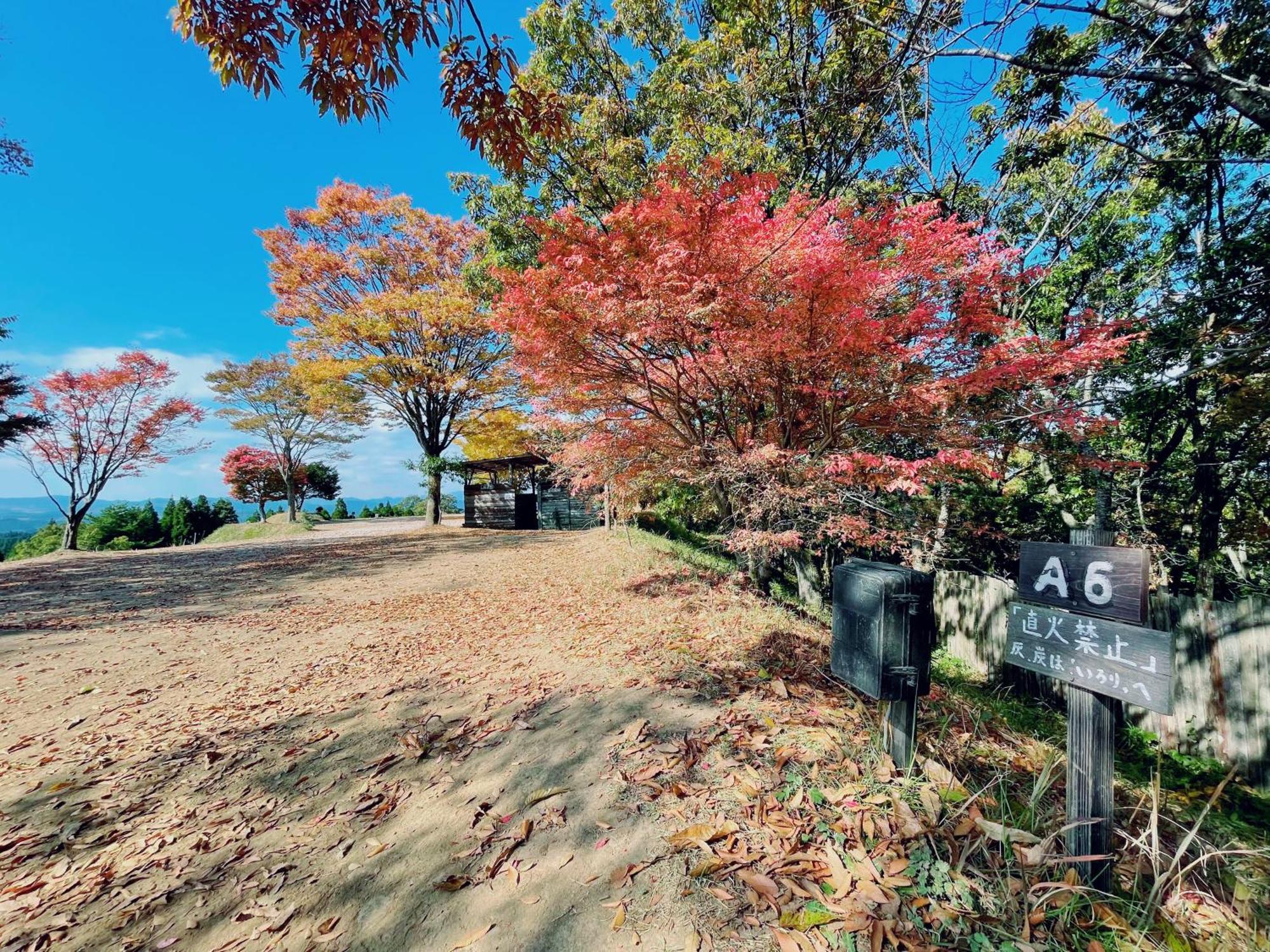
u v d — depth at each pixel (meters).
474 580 8.49
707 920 1.75
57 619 6.50
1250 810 3.74
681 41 8.78
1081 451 5.47
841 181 8.22
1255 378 5.83
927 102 7.55
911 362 5.07
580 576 8.12
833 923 1.68
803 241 4.47
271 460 26.59
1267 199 6.49
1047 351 4.70
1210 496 7.21
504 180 9.97
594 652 4.55
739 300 4.33
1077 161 7.95
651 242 4.29
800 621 5.42
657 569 7.91
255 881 2.16
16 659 5.08
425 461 16.83
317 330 14.29
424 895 2.02
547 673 4.17
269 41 2.32
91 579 9.12
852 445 5.52
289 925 1.93
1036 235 8.76
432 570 9.51
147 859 2.33
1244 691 4.20
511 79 2.57
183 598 7.57
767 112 8.41
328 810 2.62
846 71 6.55
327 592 7.90
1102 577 1.79
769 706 3.24
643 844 2.13
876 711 3.05
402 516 33.56
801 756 2.62
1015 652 2.07
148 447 17.95
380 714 3.65
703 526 11.48
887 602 2.31
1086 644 1.82
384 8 2.22
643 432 5.88
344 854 2.29
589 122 9.12
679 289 4.30
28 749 3.35
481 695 3.85
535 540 13.12
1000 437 5.26
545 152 9.12
